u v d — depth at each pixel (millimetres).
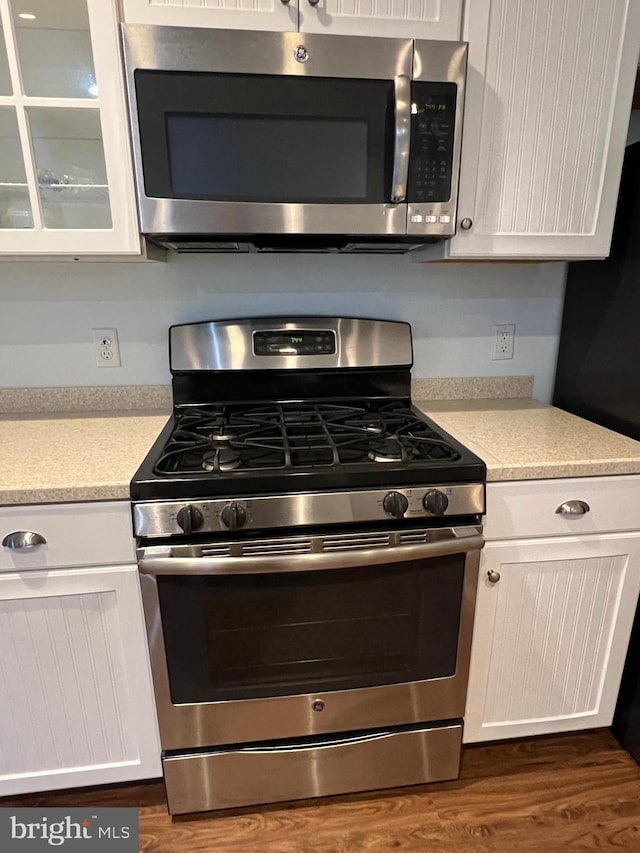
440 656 1246
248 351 1495
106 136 1119
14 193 1178
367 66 1092
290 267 1544
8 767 1235
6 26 1048
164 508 1037
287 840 1260
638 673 1396
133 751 1271
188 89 1069
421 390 1693
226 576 1096
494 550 1215
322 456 1179
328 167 1146
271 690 1212
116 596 1130
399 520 1138
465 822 1299
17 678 1164
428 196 1185
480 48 1153
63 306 1501
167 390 1582
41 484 1046
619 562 1287
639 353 1327
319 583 1135
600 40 1186
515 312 1669
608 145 1260
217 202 1132
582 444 1289
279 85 1088
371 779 1340
